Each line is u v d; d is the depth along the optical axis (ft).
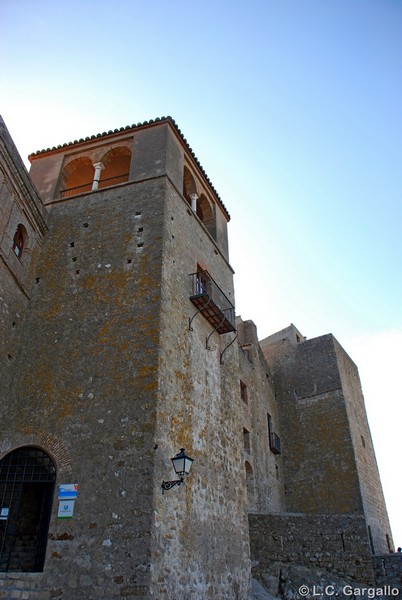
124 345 43.75
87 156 63.87
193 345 50.42
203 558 40.60
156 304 45.34
